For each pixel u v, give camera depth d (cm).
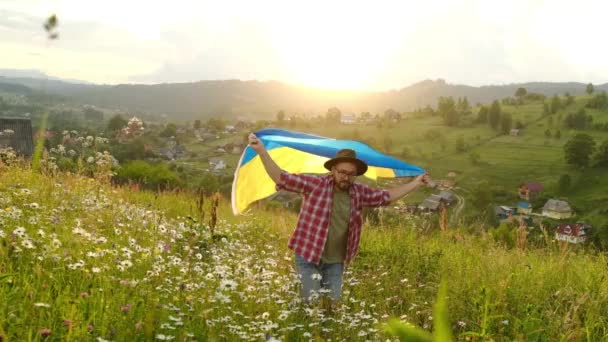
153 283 464
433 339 52
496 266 733
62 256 475
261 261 683
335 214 552
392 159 602
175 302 433
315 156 678
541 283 638
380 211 1009
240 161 642
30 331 288
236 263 630
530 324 495
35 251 478
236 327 381
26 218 639
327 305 495
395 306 582
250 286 492
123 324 352
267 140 623
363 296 618
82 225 652
